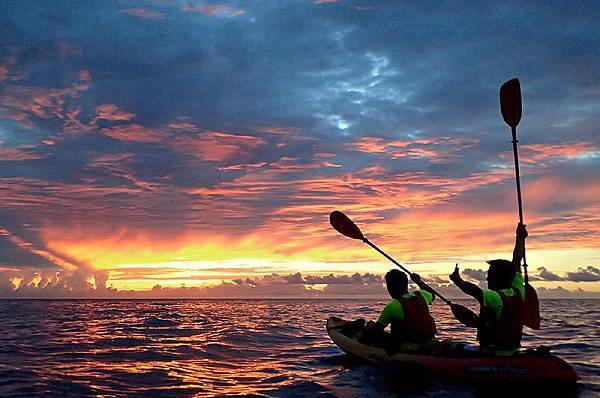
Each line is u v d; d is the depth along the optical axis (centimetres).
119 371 578
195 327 1239
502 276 476
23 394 454
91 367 607
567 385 446
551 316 1792
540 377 450
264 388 478
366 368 555
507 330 467
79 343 862
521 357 463
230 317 1788
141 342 880
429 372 502
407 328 536
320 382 495
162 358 688
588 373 535
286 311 2495
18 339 927
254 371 579
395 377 502
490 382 462
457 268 485
